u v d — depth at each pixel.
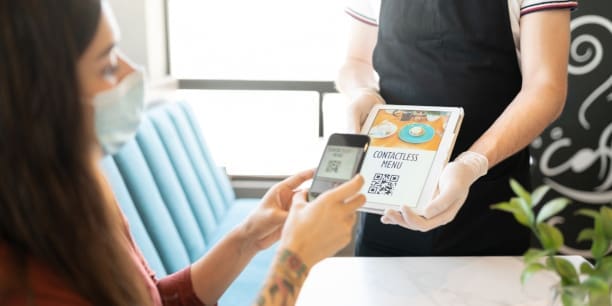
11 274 0.65
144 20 2.72
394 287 1.21
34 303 0.66
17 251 0.65
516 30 1.41
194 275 1.13
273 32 3.01
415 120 1.25
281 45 3.02
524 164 1.53
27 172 0.60
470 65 1.42
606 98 2.45
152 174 2.08
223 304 1.90
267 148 3.14
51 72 0.59
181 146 2.49
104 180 0.77
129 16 2.72
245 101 3.10
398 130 1.25
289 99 3.08
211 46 3.05
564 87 1.34
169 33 3.05
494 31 1.40
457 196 1.14
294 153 3.13
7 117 0.58
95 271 0.68
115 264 0.73
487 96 1.43
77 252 0.66
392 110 1.30
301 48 3.02
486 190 1.45
